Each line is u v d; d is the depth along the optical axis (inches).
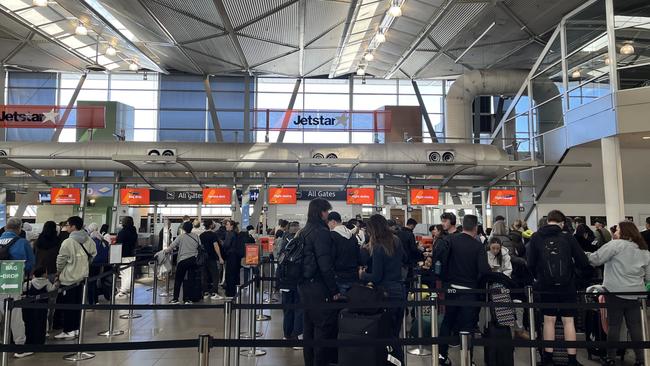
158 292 463.2
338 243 211.2
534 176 612.7
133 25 576.1
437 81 870.4
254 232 549.3
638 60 448.5
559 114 560.1
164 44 643.5
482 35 606.2
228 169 575.5
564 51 545.3
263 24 560.7
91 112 586.2
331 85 869.2
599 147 527.5
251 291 293.4
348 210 722.2
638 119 437.7
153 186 629.9
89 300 337.4
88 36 647.1
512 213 663.8
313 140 759.1
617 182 456.4
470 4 518.0
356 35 645.9
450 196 725.9
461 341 134.7
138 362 224.2
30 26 604.7
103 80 856.9
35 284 249.1
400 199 666.2
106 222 666.2
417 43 631.8
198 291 401.1
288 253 190.4
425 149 565.0
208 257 429.4
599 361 233.8
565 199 606.9
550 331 213.6
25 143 561.0
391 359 195.2
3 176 606.5
